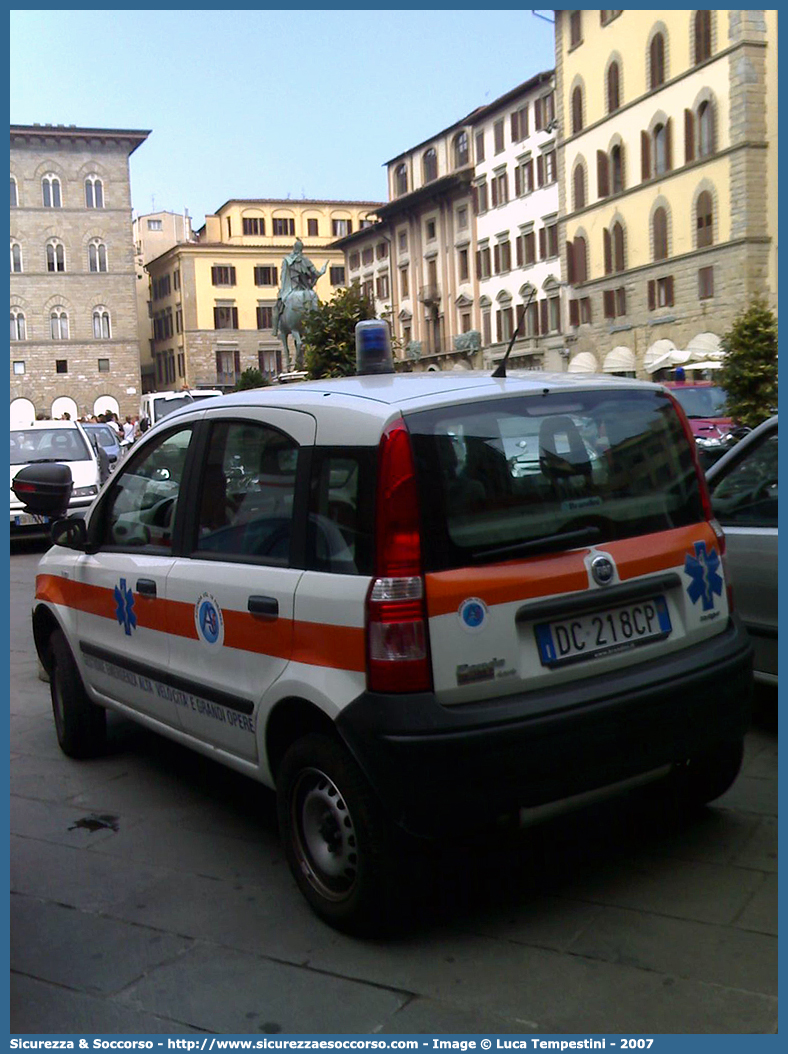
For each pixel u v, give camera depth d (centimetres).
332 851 388
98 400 8850
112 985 361
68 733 602
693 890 399
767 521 568
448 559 360
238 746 438
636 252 4600
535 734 359
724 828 452
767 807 472
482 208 6391
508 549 370
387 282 7838
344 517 379
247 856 461
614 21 4591
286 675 393
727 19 3922
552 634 375
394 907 372
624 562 391
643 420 420
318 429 400
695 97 4141
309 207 10306
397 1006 338
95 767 593
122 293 8844
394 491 360
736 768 446
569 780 366
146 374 11138
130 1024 338
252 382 6034
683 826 456
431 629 354
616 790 383
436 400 376
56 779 576
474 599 360
